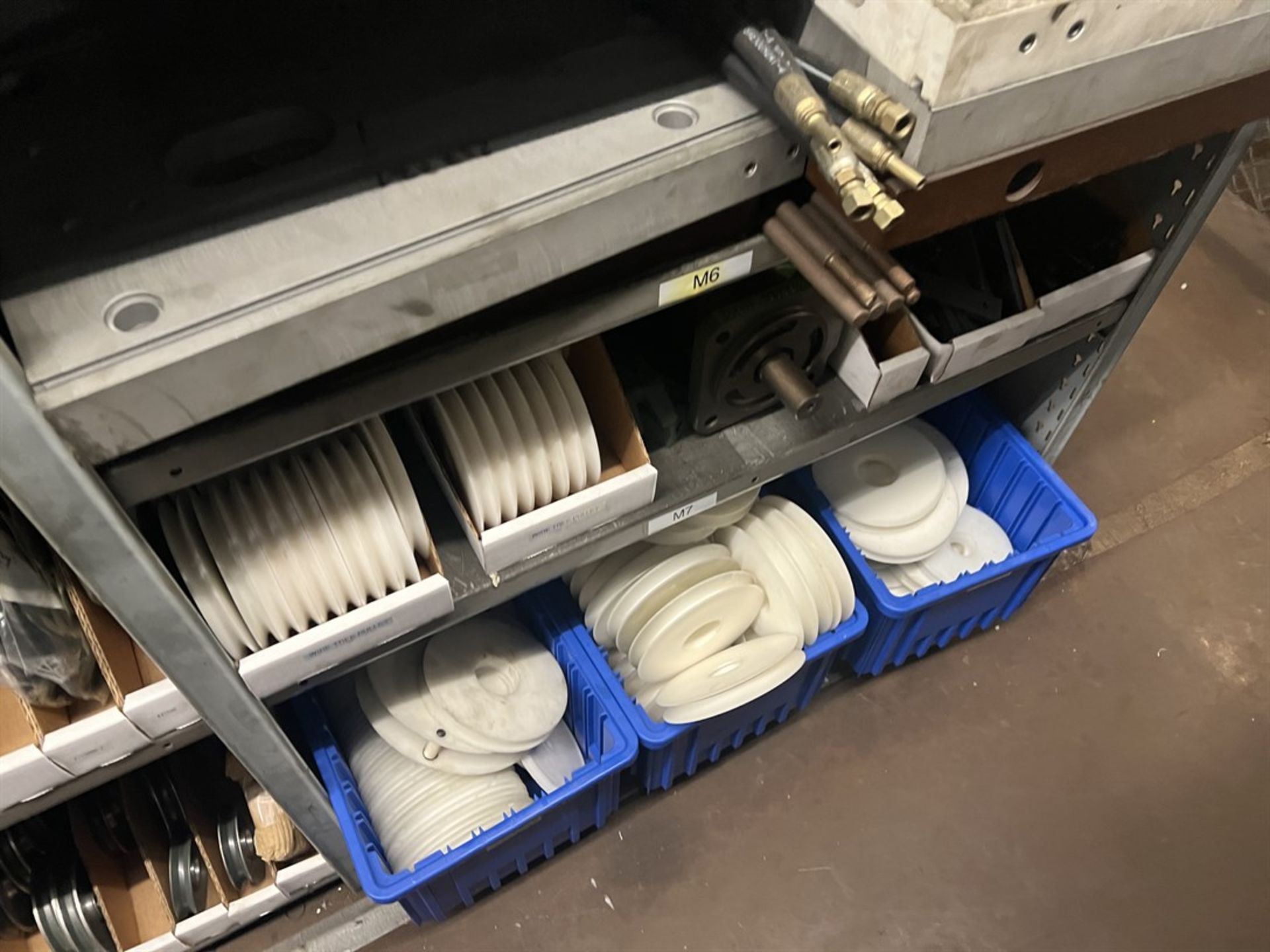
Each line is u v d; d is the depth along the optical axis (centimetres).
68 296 48
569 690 116
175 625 60
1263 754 132
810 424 97
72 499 49
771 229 68
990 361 103
